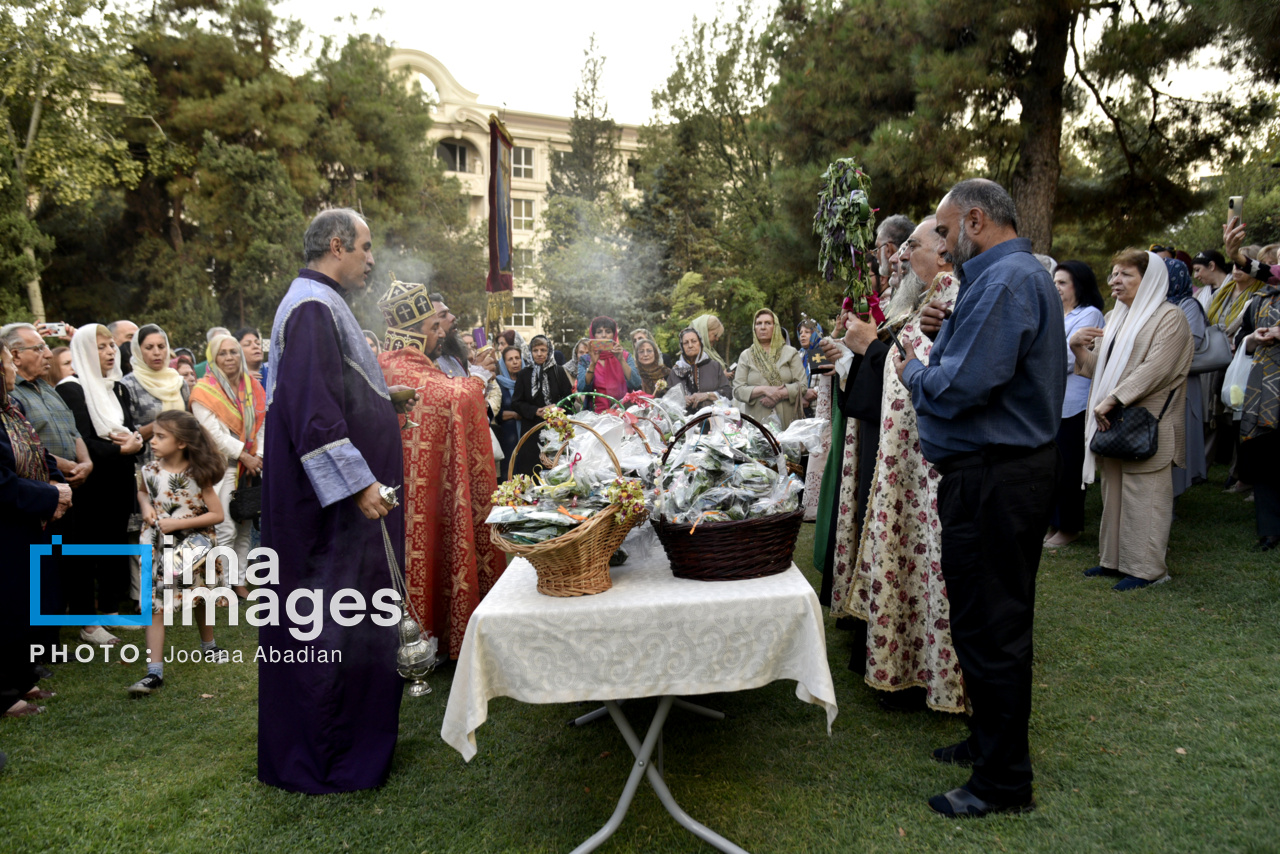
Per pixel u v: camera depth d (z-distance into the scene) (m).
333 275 2.77
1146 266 4.05
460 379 3.78
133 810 2.48
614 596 2.08
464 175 39.12
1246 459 4.43
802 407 6.34
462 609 3.60
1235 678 2.94
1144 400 3.96
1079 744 2.58
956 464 2.22
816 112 9.52
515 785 2.55
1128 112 9.29
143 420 4.99
